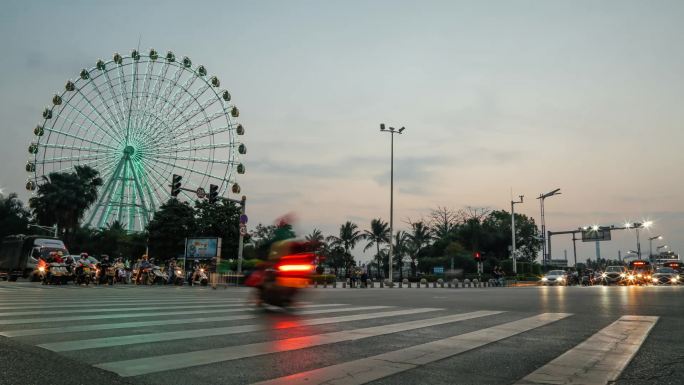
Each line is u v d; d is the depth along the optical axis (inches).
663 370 167.3
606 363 177.8
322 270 1659.7
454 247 2456.9
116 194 1978.3
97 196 2177.7
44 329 245.0
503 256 2805.1
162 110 2062.0
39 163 1974.7
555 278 1769.2
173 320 293.1
